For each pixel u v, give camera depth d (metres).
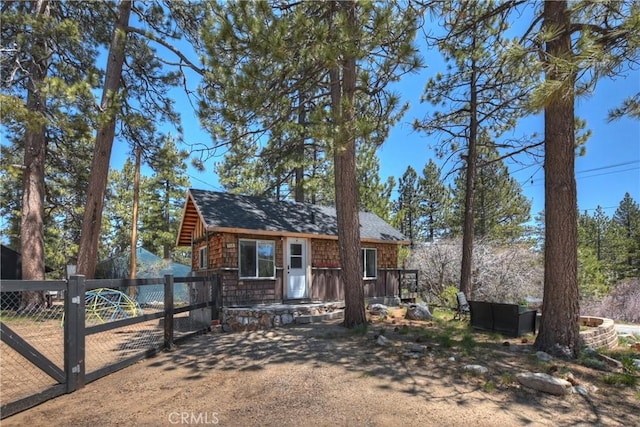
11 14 10.34
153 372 5.30
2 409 3.76
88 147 15.95
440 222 29.62
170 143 14.94
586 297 17.25
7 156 12.70
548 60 4.08
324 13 6.22
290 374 4.93
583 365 5.37
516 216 24.83
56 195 18.19
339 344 6.39
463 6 6.34
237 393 4.35
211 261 11.31
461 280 12.30
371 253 13.72
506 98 11.01
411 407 3.89
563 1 4.57
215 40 5.75
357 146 9.31
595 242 36.22
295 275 11.80
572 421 3.64
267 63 5.87
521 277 15.65
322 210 14.51
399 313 9.99
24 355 4.05
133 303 9.85
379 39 5.73
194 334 8.07
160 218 25.94
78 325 4.68
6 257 15.40
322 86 7.91
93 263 11.96
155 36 12.48
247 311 9.04
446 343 6.29
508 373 4.86
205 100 8.38
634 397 4.24
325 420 3.62
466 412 3.78
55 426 3.59
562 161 5.95
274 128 8.33
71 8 13.20
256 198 13.41
